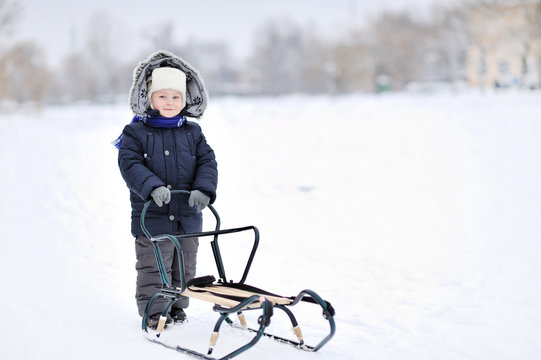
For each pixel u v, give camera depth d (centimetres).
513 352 357
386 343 372
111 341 371
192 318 416
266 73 7650
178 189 397
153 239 363
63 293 472
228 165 1162
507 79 4612
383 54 5294
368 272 533
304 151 1323
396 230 687
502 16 3534
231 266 555
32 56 3056
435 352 358
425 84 5041
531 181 902
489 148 1225
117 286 496
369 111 2116
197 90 420
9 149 1455
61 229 705
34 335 380
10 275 517
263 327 314
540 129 1410
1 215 779
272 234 681
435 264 549
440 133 1483
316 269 546
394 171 1067
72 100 6019
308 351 355
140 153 392
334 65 5488
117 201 877
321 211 800
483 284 484
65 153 1383
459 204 796
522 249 576
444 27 5194
